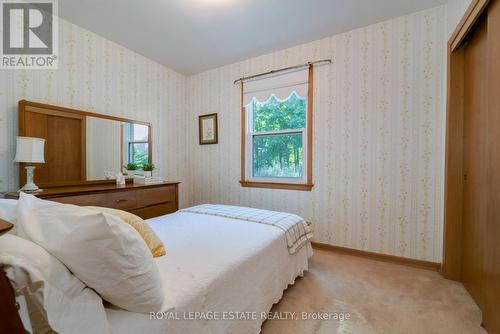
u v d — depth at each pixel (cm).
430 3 208
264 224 183
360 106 248
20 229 82
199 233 158
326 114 266
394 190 235
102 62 262
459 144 190
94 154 251
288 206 294
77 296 68
